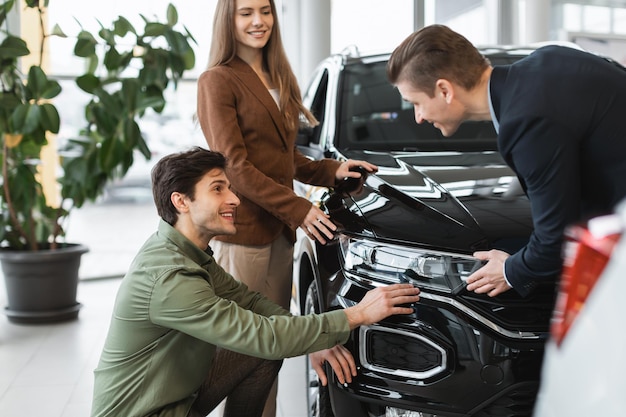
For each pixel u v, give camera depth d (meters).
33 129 4.19
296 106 2.50
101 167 4.46
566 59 1.62
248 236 2.40
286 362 3.67
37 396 3.19
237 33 2.38
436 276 1.94
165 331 1.86
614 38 7.22
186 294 1.80
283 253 2.56
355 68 3.19
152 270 1.83
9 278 4.40
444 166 2.47
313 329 1.87
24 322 4.41
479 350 1.87
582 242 1.06
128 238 6.30
